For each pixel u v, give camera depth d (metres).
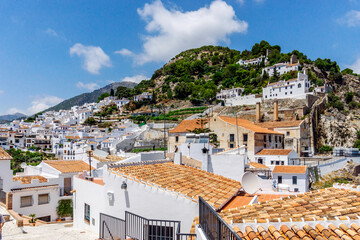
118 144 111.62
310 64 167.88
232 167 20.92
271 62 190.00
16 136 147.75
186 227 13.20
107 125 169.75
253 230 9.18
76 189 20.81
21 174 44.38
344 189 14.31
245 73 187.62
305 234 8.45
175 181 16.00
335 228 8.65
